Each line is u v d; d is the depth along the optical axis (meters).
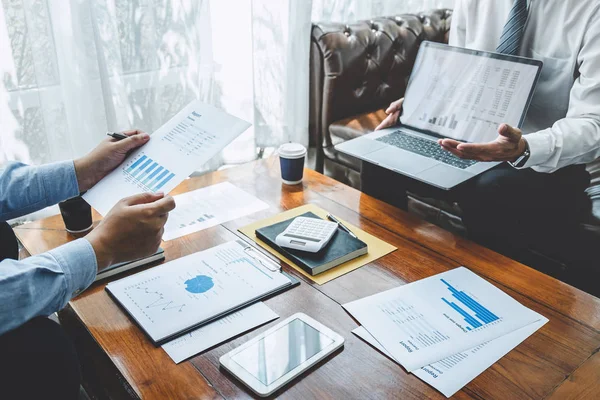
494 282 0.95
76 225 1.07
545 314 0.86
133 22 1.74
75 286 0.71
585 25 1.38
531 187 1.45
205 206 1.20
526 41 1.52
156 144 0.98
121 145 0.97
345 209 1.20
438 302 0.88
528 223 1.46
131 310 0.83
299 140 2.29
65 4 1.56
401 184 1.54
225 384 0.70
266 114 2.25
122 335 0.79
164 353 0.75
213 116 1.00
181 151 0.94
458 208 1.62
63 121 1.68
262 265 0.96
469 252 1.04
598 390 0.71
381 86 2.10
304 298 0.88
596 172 1.47
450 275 0.96
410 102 1.57
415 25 2.17
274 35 2.12
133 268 0.96
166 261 0.98
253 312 0.84
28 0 1.50
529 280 0.95
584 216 1.39
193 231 1.09
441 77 1.51
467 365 0.74
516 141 1.18
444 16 2.31
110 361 0.75
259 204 1.21
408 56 2.14
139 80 1.83
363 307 0.86
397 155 1.39
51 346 0.66
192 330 0.80
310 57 2.04
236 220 1.14
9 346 0.63
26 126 1.62
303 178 1.37
